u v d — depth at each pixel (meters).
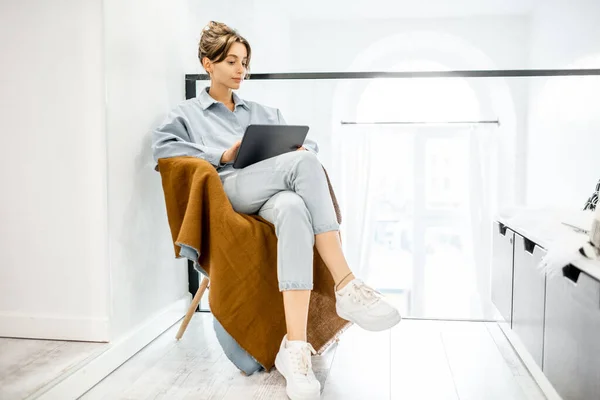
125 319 1.79
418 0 4.76
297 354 1.44
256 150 1.62
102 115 1.66
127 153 1.80
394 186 5.32
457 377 1.59
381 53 5.30
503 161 5.01
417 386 1.53
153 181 2.02
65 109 1.68
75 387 1.44
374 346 1.88
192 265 2.38
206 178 1.61
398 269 5.45
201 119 1.90
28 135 1.71
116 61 1.72
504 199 5.00
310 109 4.75
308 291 1.50
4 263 1.76
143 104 1.93
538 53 4.70
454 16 5.14
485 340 1.94
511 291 1.81
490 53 5.14
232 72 1.88
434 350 1.84
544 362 1.39
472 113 5.17
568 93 3.75
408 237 5.40
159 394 1.47
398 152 5.28
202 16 2.74
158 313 2.04
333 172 4.88
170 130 1.83
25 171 1.73
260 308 1.59
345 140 4.94
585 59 3.47
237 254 1.57
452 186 5.27
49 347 1.66
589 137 3.27
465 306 5.32
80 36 1.65
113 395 1.46
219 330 1.64
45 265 1.74
